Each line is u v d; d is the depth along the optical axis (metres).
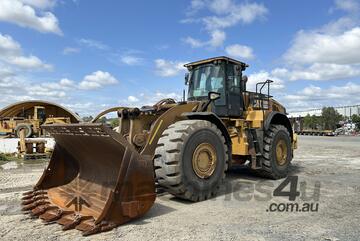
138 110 5.49
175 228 3.97
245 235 3.74
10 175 8.03
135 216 4.08
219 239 3.61
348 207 4.96
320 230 3.91
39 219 4.26
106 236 3.68
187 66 7.40
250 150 7.03
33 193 4.91
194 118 5.66
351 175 7.93
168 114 5.36
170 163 4.84
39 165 10.11
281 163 7.53
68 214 4.16
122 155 4.29
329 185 6.63
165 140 4.95
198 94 7.12
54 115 28.67
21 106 27.58
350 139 28.27
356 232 3.85
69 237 3.65
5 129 21.97
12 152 13.02
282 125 7.84
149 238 3.63
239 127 6.89
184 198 5.09
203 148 5.27
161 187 5.14
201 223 4.16
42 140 12.69
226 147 5.77
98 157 4.76
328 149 16.30
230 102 6.80
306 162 10.66
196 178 5.12
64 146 5.18
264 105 8.05
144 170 4.14
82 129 4.35
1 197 5.59
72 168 5.35
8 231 3.85
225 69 6.82
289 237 3.67
